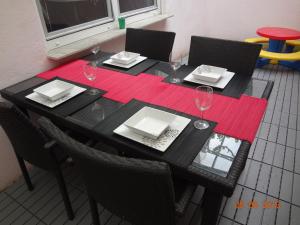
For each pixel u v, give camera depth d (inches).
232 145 38.2
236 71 66.4
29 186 68.2
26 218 61.6
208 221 40.3
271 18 154.6
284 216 58.7
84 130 44.3
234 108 47.4
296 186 66.4
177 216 37.2
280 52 140.3
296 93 112.4
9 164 69.7
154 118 44.1
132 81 60.4
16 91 58.7
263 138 84.4
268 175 70.0
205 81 57.8
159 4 123.5
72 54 74.9
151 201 32.4
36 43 67.2
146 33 82.6
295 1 144.0
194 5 149.8
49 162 51.6
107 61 72.6
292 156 76.5
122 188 32.9
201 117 44.9
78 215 61.3
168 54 80.7
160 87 57.0
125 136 40.2
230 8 162.6
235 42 65.3
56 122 50.5
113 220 59.2
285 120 93.6
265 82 57.9
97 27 90.6
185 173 34.8
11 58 62.5
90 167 32.7
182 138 39.8
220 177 33.0
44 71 71.2
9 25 60.1
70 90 56.0
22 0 61.3
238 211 60.2
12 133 50.0
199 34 168.2
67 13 80.2
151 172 27.0
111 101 52.0
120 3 101.0
